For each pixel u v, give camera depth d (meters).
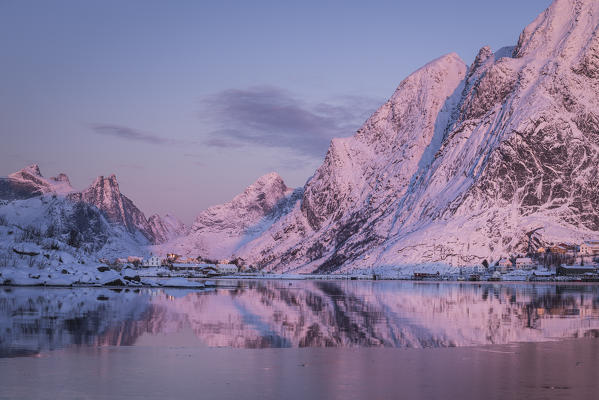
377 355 41.94
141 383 32.94
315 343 47.50
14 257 134.50
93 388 31.73
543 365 38.41
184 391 31.31
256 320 63.53
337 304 88.44
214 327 56.81
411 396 30.53
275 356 41.34
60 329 53.56
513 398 30.19
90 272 136.75
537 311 77.25
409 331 55.19
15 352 41.84
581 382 33.59
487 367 37.75
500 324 61.25
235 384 32.88
